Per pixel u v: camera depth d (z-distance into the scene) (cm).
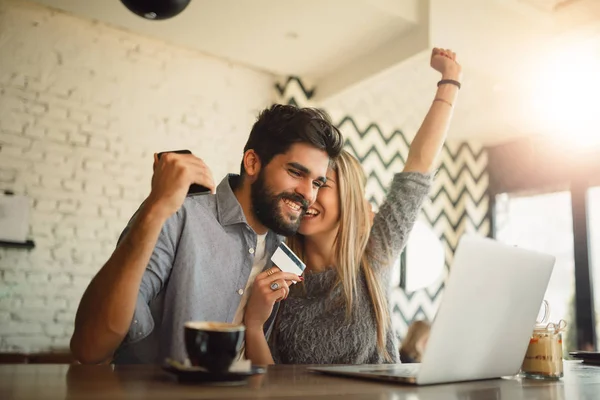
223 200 132
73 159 324
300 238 153
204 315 123
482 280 85
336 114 426
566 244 446
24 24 315
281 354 139
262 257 140
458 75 161
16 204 304
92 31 335
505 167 505
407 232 153
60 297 313
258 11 292
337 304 140
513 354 98
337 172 147
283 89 390
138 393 61
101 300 94
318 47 334
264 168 130
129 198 338
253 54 350
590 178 429
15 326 301
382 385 79
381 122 452
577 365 134
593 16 299
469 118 441
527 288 96
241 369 75
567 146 451
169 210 96
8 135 308
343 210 144
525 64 320
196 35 326
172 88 358
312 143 127
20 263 305
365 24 301
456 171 508
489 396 74
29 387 63
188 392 63
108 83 338
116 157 336
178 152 99
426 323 295
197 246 124
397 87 373
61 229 317
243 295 133
